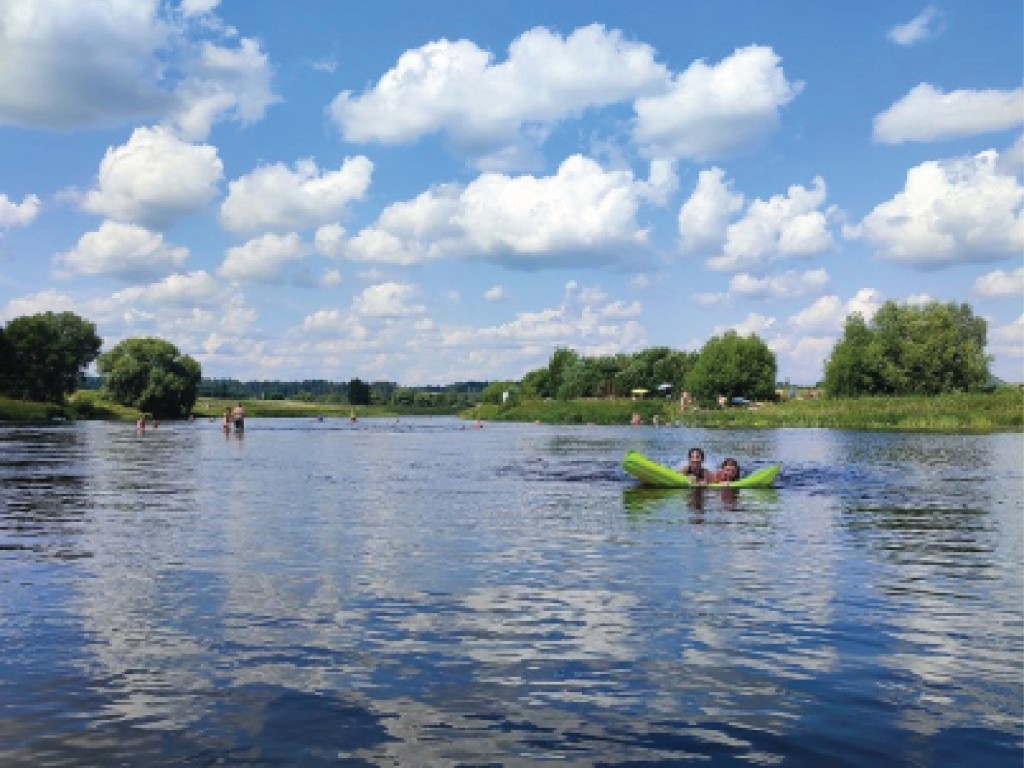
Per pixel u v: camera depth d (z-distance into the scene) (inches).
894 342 4072.3
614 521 649.6
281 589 398.3
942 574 442.6
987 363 4146.2
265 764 206.7
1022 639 319.0
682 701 252.7
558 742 221.9
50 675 271.4
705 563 470.9
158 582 413.4
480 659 291.6
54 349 4591.5
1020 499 812.6
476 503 774.5
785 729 231.1
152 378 4776.1
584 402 4532.5
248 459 1418.6
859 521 653.3
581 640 315.3
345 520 648.4
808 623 341.1
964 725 234.2
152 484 950.4
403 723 233.9
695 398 4594.0
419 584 411.5
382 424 4025.6
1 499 790.5
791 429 2824.8
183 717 236.8
